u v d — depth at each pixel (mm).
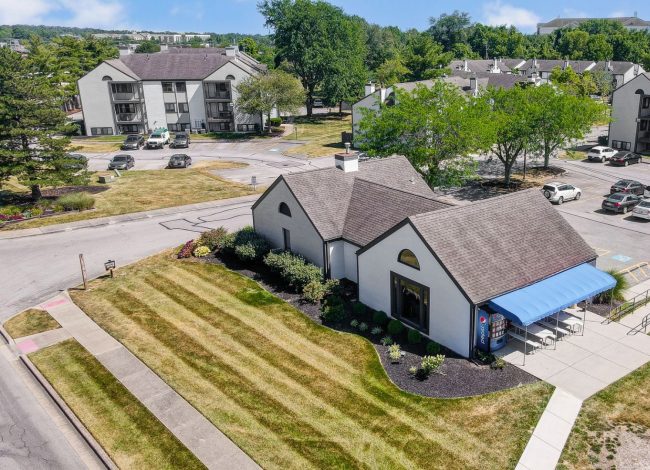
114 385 23406
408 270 25922
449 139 43000
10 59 44188
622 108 68250
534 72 135125
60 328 28406
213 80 86875
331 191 33531
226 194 53188
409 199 30500
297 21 93938
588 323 26766
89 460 19500
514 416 20328
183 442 19875
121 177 61062
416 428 20000
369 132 46031
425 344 25500
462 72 104875
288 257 32625
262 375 23688
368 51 137375
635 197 45219
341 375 23469
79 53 118250
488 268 24656
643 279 32250
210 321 28547
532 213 28250
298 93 85188
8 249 39438
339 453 18969
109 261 34094
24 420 21656
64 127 46688
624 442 18828
